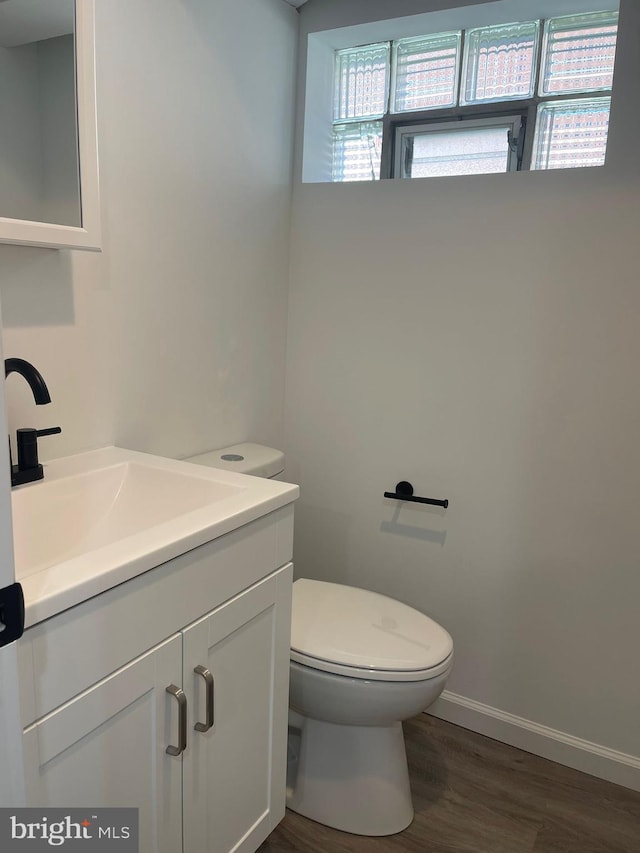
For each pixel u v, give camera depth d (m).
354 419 2.17
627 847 1.66
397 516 2.14
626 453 1.78
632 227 1.69
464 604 2.07
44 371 1.44
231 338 1.98
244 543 1.28
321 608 1.75
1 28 1.18
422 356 2.03
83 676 0.96
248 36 1.85
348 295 2.12
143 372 1.69
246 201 1.95
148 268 1.65
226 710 1.31
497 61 1.97
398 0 1.89
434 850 1.63
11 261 1.34
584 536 1.86
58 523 1.34
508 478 1.95
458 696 2.11
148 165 1.60
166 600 1.10
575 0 1.75
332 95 2.23
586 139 1.90
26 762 0.89
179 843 1.24
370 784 1.66
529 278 1.84
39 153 1.25
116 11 1.46
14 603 0.76
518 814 1.75
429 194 1.94
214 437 1.97
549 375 1.85
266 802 1.52
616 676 1.87
